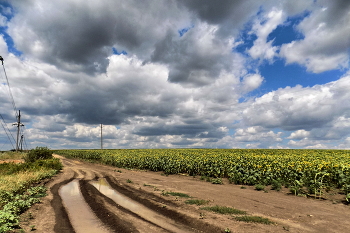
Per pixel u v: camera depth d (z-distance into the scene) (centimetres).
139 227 739
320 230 638
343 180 1140
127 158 3158
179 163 2234
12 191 1190
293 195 1166
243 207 905
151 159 2739
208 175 1953
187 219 790
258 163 1723
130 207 1008
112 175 2098
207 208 882
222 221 734
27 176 1658
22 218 822
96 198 1175
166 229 722
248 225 688
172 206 962
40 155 3453
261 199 1053
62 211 940
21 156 4484
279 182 1423
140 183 1600
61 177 2019
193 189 1335
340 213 814
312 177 1274
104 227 756
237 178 1581
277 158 2028
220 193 1205
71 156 5781
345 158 2134
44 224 772
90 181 1830
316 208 886
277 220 730
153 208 977
